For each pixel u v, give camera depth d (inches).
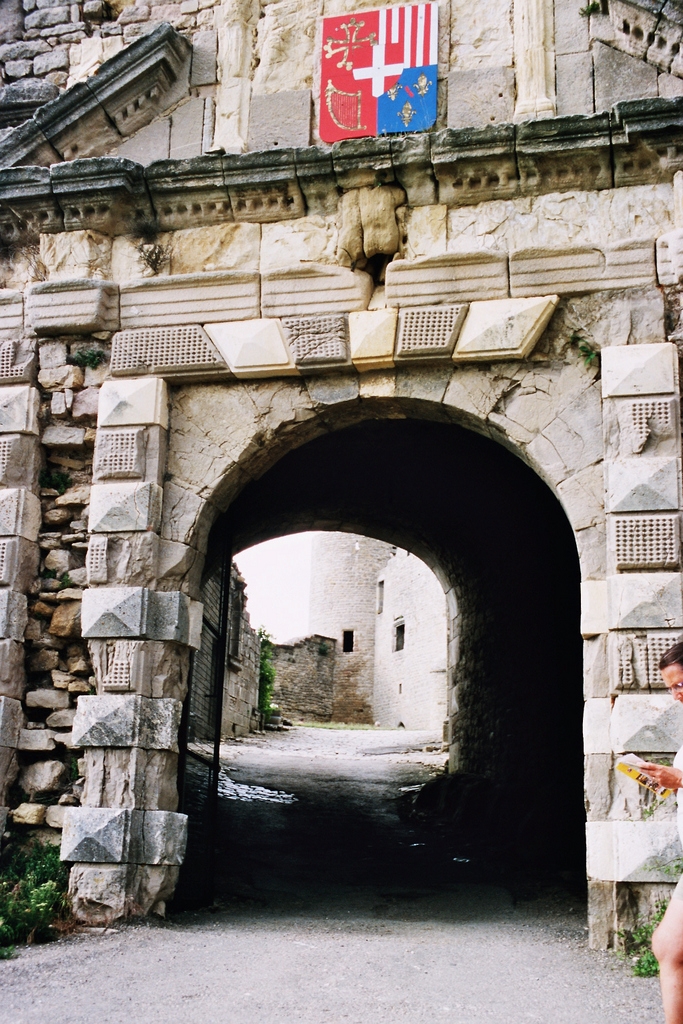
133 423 321.4
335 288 320.8
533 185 314.3
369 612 1520.7
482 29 334.3
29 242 348.2
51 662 316.5
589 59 323.0
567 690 449.1
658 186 308.5
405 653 1353.3
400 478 474.6
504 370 308.2
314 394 319.9
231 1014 200.1
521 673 496.4
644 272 301.7
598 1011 205.8
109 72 344.5
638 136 299.9
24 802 305.0
